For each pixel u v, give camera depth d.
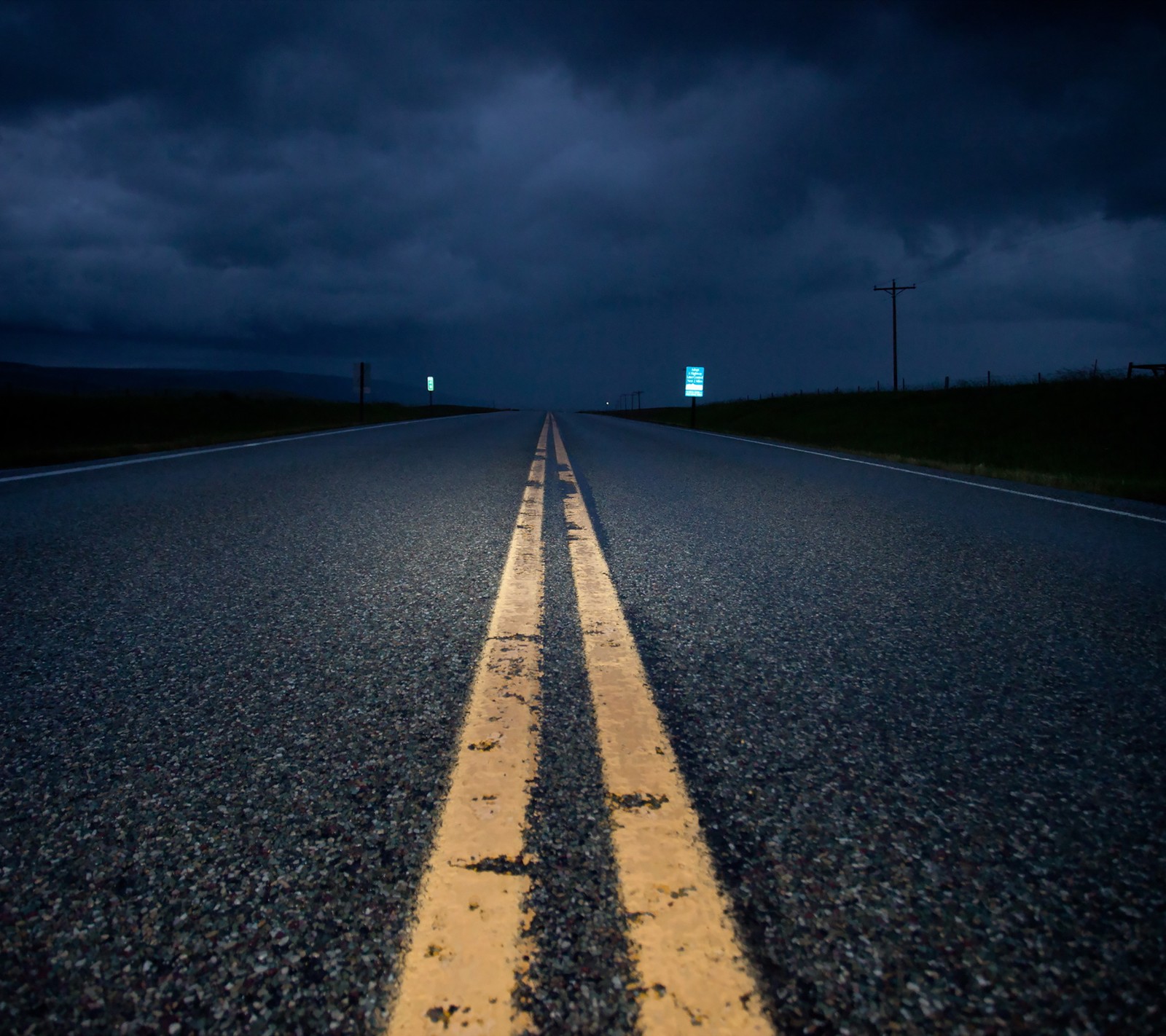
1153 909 1.02
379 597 2.82
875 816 1.25
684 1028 0.81
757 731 1.61
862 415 28.81
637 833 1.19
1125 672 2.04
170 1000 0.85
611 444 14.80
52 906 1.01
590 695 1.81
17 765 1.44
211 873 1.08
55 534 4.15
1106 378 24.03
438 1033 0.80
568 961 0.91
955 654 2.19
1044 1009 0.84
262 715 1.68
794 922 0.98
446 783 1.36
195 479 7.10
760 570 3.38
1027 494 6.77
